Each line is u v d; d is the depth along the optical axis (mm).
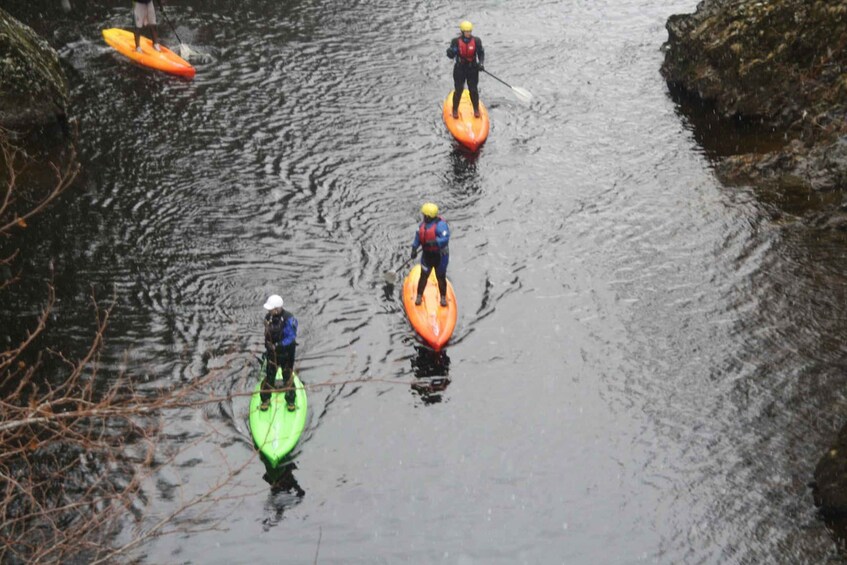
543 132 22297
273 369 14062
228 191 19656
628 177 20609
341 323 16391
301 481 13500
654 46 26344
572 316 16672
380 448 14062
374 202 19594
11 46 20000
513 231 18875
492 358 15781
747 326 16281
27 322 15867
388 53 25422
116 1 27062
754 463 13734
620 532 12797
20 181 19297
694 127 22484
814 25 21438
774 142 21703
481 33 26859
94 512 12578
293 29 26344
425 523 12922
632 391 15086
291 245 18250
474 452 14031
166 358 15367
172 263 17531
